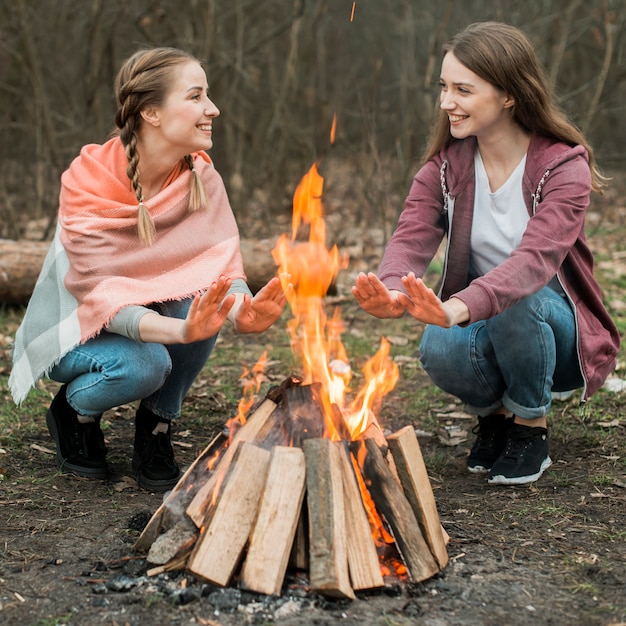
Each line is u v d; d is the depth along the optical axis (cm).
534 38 948
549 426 394
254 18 1090
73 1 990
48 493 318
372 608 233
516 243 317
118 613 231
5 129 927
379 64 910
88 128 952
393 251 317
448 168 323
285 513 239
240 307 270
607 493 319
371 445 255
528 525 292
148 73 288
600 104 926
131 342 306
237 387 459
